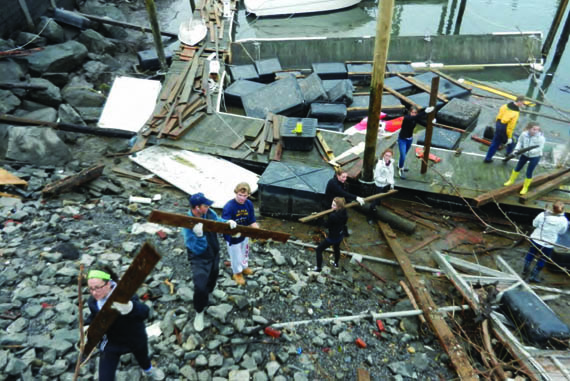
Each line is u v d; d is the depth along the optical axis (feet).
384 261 26.40
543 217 24.09
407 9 77.71
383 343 19.33
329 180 27.32
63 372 14.34
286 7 74.18
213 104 40.42
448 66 56.03
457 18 68.23
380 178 28.45
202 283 15.96
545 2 78.02
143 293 18.42
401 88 48.49
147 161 32.91
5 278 18.38
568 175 32.63
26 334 15.62
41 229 22.74
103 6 65.10
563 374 17.21
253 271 21.71
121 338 12.68
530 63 56.54
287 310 19.80
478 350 19.15
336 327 19.20
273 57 54.34
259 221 29.43
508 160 33.06
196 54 48.29
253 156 33.83
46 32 47.06
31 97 37.47
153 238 23.50
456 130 40.88
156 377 14.82
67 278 18.80
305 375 16.42
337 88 45.37
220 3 65.21
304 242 27.50
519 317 19.83
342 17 76.07
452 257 25.93
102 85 44.78
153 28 45.09
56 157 31.19
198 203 15.67
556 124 45.14
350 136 36.65
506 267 24.82
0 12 42.19
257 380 15.57
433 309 21.09
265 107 42.24
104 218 25.35
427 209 31.78
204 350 16.34
